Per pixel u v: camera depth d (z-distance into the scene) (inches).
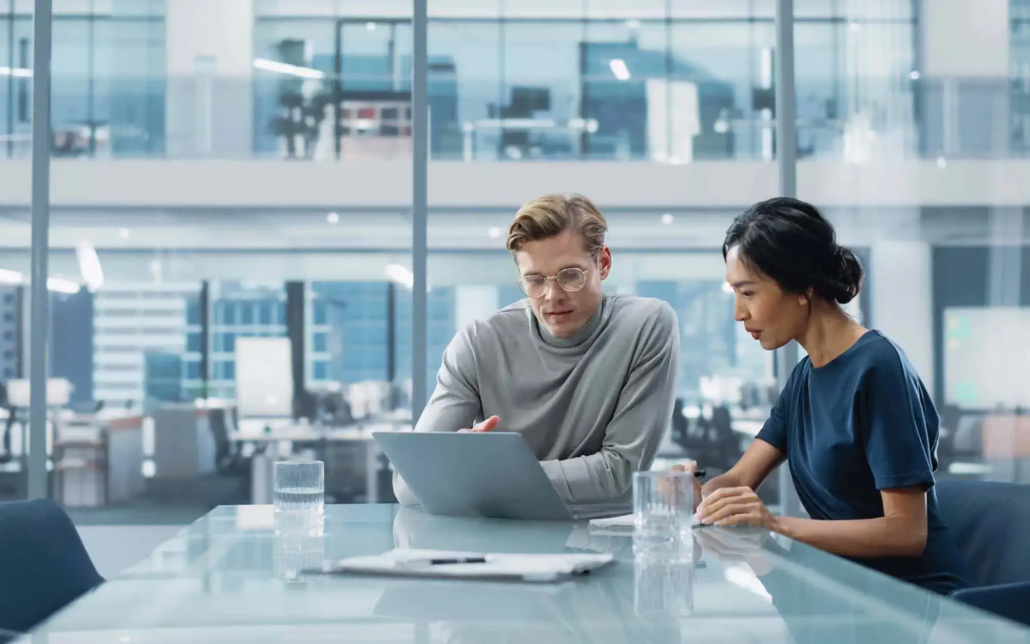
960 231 134.5
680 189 143.0
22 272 137.9
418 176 127.9
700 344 142.6
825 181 135.3
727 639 29.6
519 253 72.6
